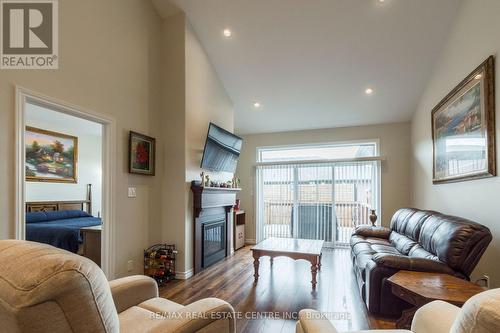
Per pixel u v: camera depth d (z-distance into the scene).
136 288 1.64
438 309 1.31
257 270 3.37
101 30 2.82
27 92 2.16
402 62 3.85
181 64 3.64
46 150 5.43
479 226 2.14
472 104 2.73
